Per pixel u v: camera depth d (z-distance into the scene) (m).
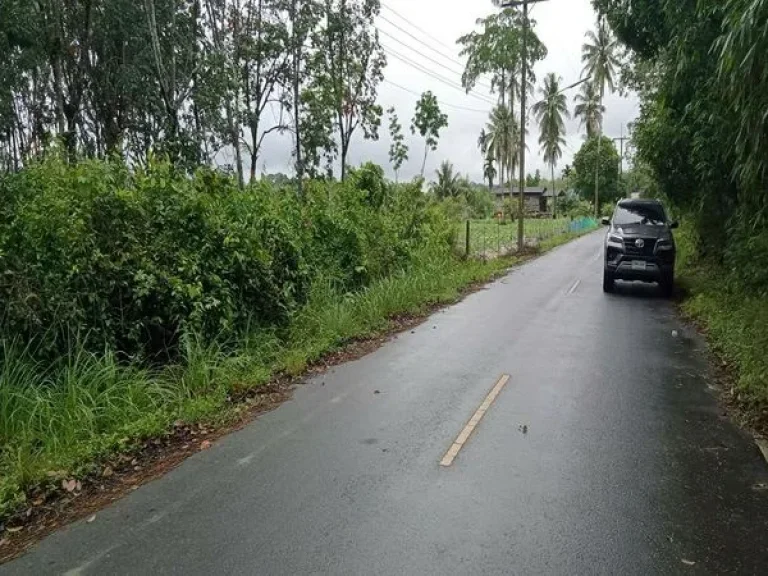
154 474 5.04
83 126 23.12
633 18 11.05
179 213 8.10
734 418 6.17
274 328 8.98
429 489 4.60
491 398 6.79
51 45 19.11
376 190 15.74
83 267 6.68
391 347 9.48
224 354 7.80
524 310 12.62
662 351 9.05
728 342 8.76
